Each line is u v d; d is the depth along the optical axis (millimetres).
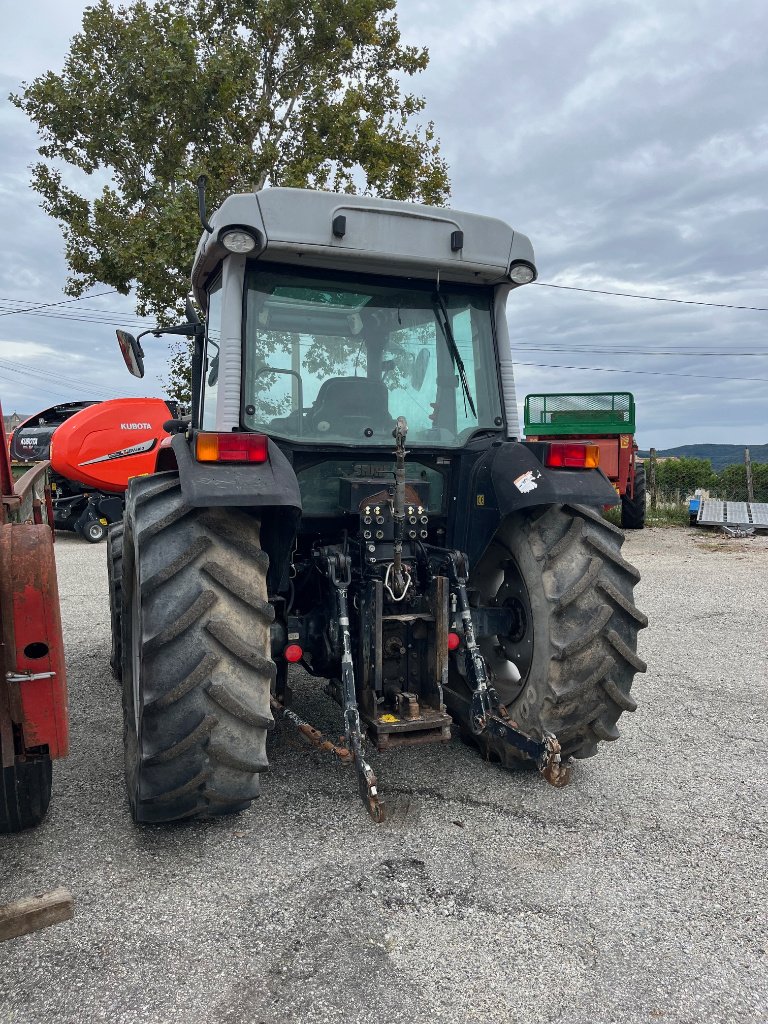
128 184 13578
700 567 9617
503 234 3311
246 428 3104
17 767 2639
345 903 2352
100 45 13430
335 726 3941
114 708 4246
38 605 2045
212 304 3518
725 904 2395
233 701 2527
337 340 3262
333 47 14031
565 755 3201
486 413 3523
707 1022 1890
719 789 3256
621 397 12508
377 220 3068
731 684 4797
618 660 3043
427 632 3064
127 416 11570
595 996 1969
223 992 1959
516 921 2277
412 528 3080
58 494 11820
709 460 22906
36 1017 1866
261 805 3031
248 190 12586
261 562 2643
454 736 3791
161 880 2475
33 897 2246
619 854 2689
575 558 3049
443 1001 1939
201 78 12711
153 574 2531
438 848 2707
